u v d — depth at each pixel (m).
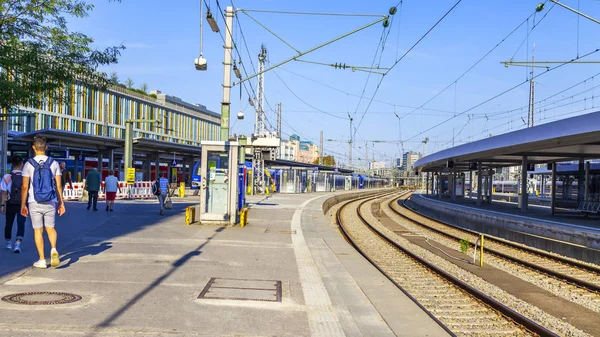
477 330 7.24
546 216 24.08
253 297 7.11
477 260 14.66
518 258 14.70
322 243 13.70
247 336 5.41
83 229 13.32
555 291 10.46
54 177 8.28
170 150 42.97
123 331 5.29
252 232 14.94
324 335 5.63
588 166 27.12
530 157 28.66
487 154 25.05
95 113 64.25
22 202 8.18
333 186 69.38
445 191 54.19
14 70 11.80
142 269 8.62
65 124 58.91
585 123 15.48
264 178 45.12
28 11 11.84
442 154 32.59
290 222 18.97
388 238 18.75
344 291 8.05
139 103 73.62
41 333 5.08
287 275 8.84
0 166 17.83
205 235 13.59
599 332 7.55
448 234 21.25
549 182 61.00
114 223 15.14
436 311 8.34
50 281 7.41
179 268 8.88
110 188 18.86
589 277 12.30
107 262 9.08
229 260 9.98
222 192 16.47
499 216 21.64
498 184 77.75
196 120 91.19
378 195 75.62
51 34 12.25
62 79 12.46
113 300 6.52
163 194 18.55
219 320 5.92
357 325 6.20
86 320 5.60
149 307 6.28
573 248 15.33
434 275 11.71
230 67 17.92
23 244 10.42
